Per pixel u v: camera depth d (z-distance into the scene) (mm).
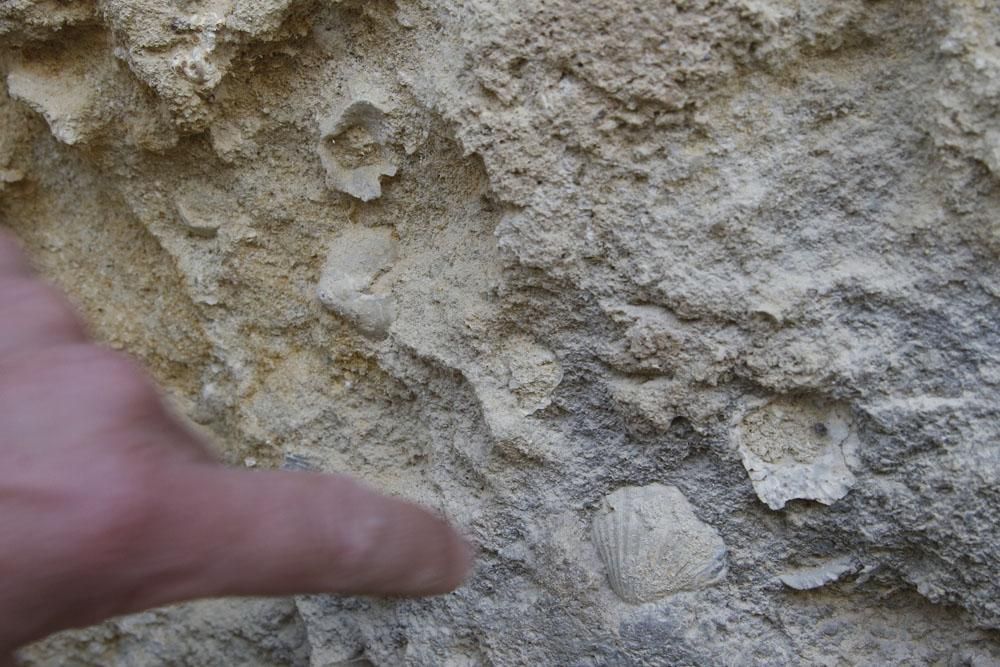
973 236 151
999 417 153
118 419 80
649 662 179
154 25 179
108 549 77
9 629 76
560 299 173
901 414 159
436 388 196
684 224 163
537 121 163
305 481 91
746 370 166
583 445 184
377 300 196
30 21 192
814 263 161
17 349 84
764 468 172
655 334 168
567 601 185
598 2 155
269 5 176
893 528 165
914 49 151
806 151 159
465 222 186
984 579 159
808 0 152
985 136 143
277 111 194
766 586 179
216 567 83
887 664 175
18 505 74
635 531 178
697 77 155
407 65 180
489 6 161
